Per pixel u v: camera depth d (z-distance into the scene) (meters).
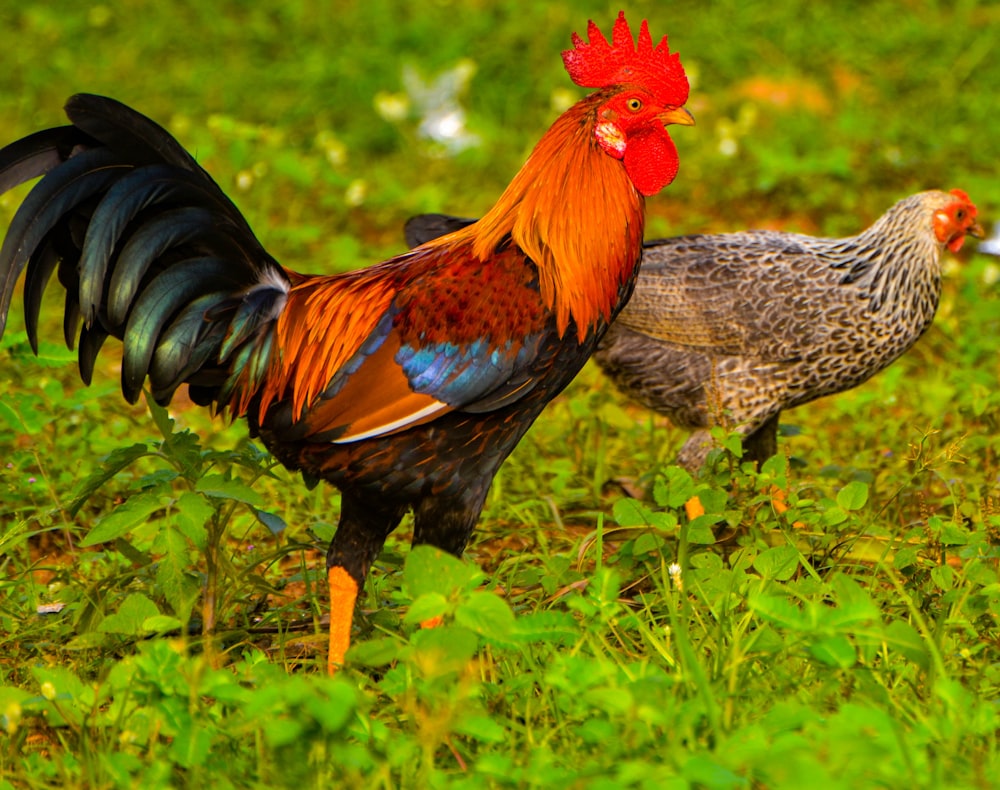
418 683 9.12
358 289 11.18
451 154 31.27
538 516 15.48
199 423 18.03
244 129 28.17
